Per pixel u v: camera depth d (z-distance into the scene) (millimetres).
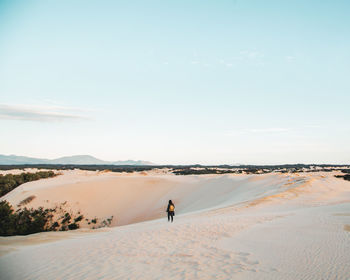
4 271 8844
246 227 14320
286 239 11273
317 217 16969
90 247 11562
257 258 8781
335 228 13211
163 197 48844
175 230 14281
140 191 51219
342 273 7180
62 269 8602
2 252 12125
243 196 39438
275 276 7148
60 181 58188
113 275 7734
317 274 7195
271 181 48219
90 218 39375
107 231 20250
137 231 15430
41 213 34281
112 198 46312
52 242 15430
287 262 8266
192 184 56406
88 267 8625
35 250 12008
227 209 25609
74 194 45344
